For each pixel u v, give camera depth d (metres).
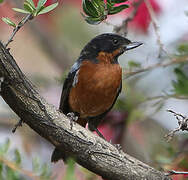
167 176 7.76
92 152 7.59
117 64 10.86
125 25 10.45
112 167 7.62
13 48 14.27
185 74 9.53
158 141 11.44
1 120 12.45
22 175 8.57
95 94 10.60
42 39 14.26
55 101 11.95
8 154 8.23
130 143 11.38
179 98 9.43
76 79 10.58
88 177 9.01
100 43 10.87
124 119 10.85
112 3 6.78
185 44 9.52
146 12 11.59
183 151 9.29
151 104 10.31
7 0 12.44
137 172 7.66
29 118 7.32
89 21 6.92
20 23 6.84
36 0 9.61
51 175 8.09
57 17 13.81
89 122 11.23
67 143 7.57
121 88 10.76
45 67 14.10
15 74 6.96
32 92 7.18
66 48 14.05
